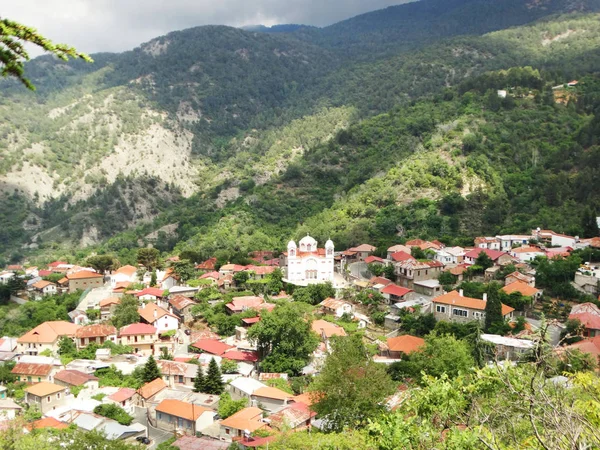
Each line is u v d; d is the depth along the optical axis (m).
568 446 19.64
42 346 104.88
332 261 140.00
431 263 130.12
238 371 91.19
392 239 163.12
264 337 93.88
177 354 103.88
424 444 26.73
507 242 146.88
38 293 150.50
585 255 127.00
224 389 84.75
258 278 141.88
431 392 29.66
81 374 90.50
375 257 146.38
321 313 116.69
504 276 122.00
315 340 94.38
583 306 97.19
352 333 104.56
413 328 103.19
